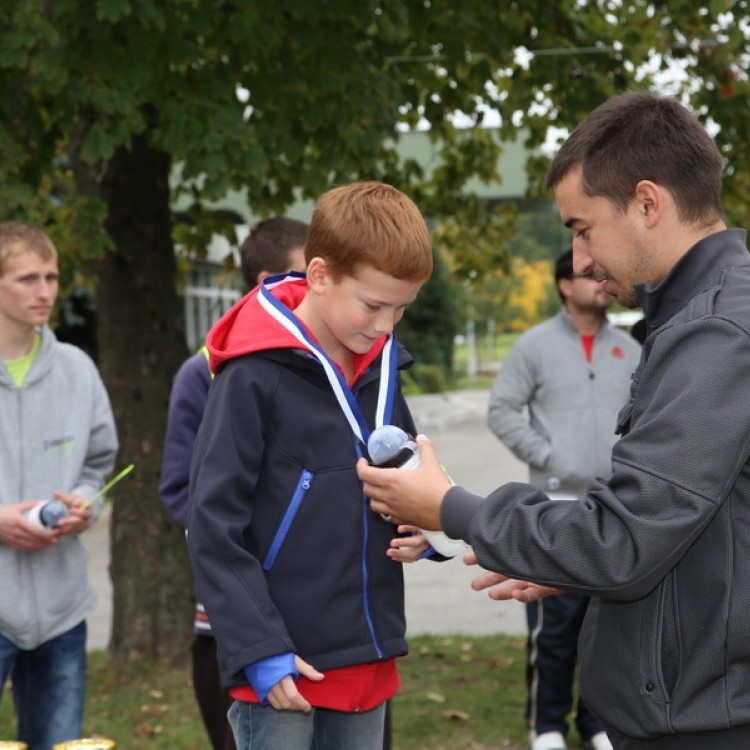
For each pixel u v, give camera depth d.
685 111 2.13
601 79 6.90
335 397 2.51
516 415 4.94
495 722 5.36
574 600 4.66
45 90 5.67
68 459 3.66
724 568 1.97
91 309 18.33
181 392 3.72
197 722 5.50
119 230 6.34
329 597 2.46
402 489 2.25
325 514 2.46
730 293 1.99
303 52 5.88
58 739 3.62
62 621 3.61
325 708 2.57
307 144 6.04
